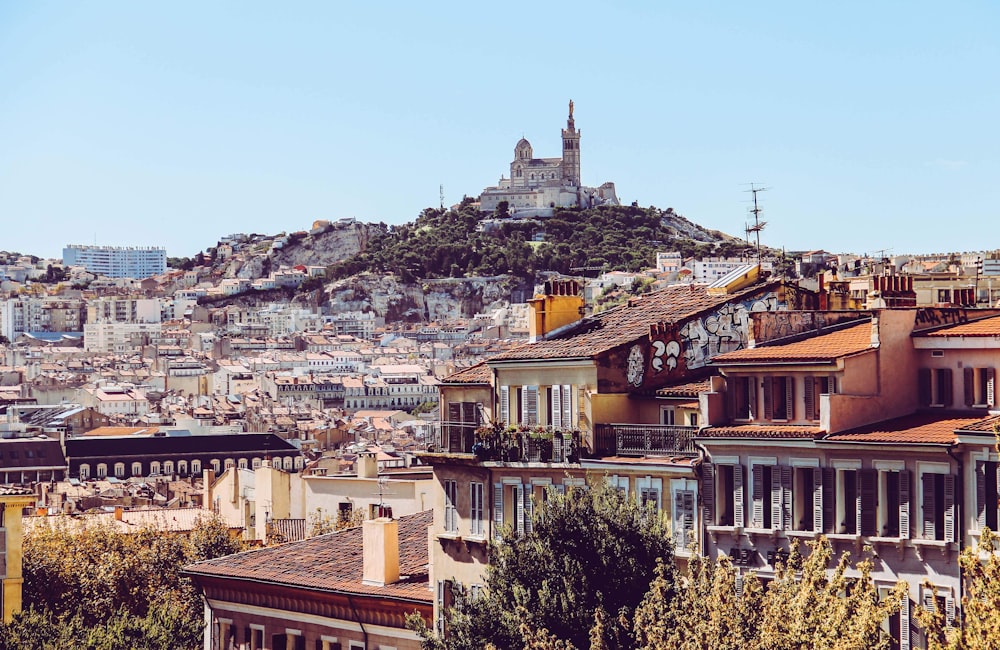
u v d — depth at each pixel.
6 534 134.50
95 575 150.50
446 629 86.50
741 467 80.75
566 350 93.38
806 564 69.31
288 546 119.94
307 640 109.62
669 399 89.00
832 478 77.06
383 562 104.69
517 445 93.56
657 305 99.06
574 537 81.56
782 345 83.50
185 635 121.31
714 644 68.75
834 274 143.00
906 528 74.12
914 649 73.38
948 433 73.62
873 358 79.00
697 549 81.75
